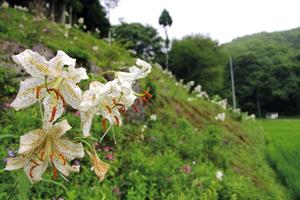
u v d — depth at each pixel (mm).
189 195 5625
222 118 12477
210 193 6035
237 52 76375
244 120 23688
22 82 1654
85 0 29281
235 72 68812
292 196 10914
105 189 4484
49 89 1611
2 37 8570
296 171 13156
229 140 13602
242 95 67562
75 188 4238
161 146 8023
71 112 6750
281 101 67312
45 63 1647
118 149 6398
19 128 4914
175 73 50938
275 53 72000
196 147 8961
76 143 1720
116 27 50688
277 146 19375
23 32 9867
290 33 100812
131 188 4871
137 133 7785
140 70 1896
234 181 7305
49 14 20797
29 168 1681
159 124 9367
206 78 49094
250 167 11383
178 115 11797
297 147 20438
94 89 1672
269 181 11148
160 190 5598
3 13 13242
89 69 9523
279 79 67312
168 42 51531
